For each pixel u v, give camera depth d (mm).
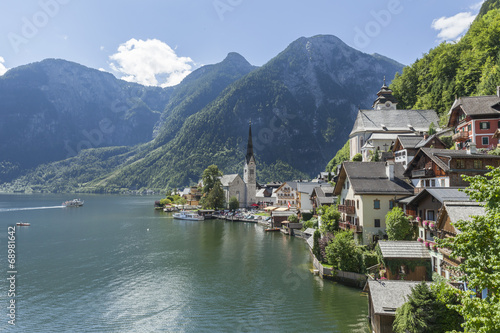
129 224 118688
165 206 181500
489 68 107875
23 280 51188
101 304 41750
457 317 25250
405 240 44219
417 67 158750
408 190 51969
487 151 59719
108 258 65500
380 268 42875
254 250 72938
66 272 55500
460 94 115562
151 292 45969
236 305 41125
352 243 48750
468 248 15102
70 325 36031
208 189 167500
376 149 99625
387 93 142625
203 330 34812
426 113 115312
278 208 133625
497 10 133375
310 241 63750
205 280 51031
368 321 35781
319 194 89250
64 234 94312
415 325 25594
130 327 35562
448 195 38000
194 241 84750
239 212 153125
